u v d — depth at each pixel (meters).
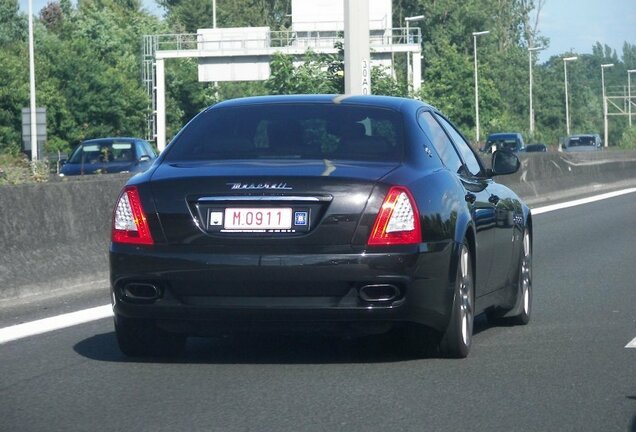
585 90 198.50
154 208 9.77
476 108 99.19
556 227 26.64
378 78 45.78
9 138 81.00
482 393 8.89
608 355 10.57
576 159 42.00
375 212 9.55
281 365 10.08
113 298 9.94
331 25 72.94
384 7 68.06
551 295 15.16
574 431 7.73
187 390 9.05
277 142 10.40
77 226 15.76
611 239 23.45
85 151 41.19
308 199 9.53
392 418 8.08
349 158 10.18
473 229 10.60
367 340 11.34
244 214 9.61
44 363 10.26
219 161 10.18
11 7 129.38
